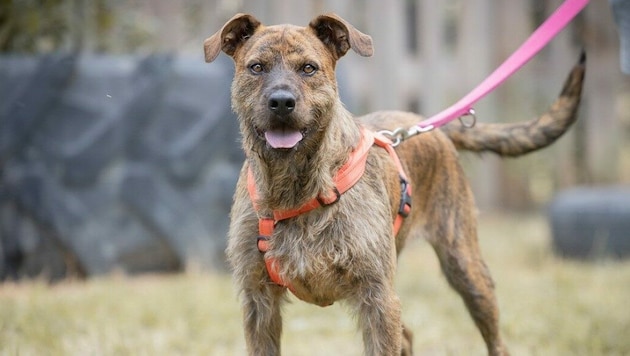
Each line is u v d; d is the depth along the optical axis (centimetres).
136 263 880
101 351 602
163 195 876
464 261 562
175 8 1050
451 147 577
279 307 491
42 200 846
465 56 1245
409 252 1056
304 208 454
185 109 882
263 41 461
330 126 456
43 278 852
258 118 447
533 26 1340
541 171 1320
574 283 836
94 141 857
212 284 815
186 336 660
